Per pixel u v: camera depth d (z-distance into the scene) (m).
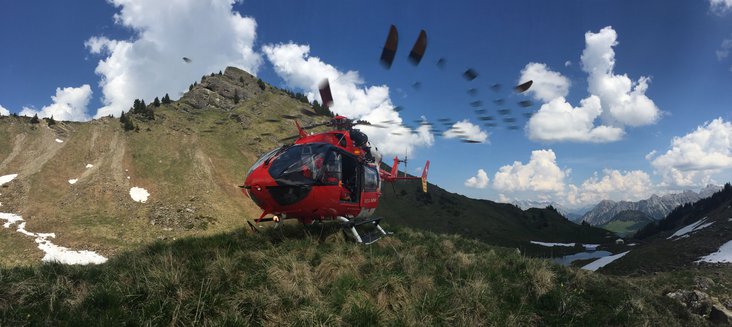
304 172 9.66
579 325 8.59
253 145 128.12
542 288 9.39
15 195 84.19
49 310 5.43
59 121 125.88
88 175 96.62
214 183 104.38
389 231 13.97
